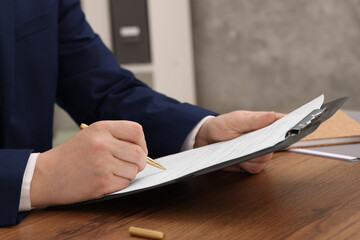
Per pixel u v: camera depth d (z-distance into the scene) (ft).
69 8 3.66
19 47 3.39
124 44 9.13
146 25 9.10
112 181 2.15
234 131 2.78
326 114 2.13
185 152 2.73
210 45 9.62
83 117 3.56
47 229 1.96
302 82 8.96
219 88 9.70
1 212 2.04
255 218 1.92
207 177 2.67
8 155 2.19
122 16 9.04
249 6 9.16
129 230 1.82
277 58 9.11
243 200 2.19
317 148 3.16
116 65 3.66
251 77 9.39
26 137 3.46
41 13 3.47
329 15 8.53
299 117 2.27
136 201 2.28
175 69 9.32
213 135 2.86
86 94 3.49
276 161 2.93
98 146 2.14
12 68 3.31
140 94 3.31
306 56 8.85
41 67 3.47
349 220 1.83
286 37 8.96
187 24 9.27
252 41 9.26
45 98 3.50
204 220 1.95
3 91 3.29
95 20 9.02
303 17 8.76
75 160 2.15
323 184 2.36
